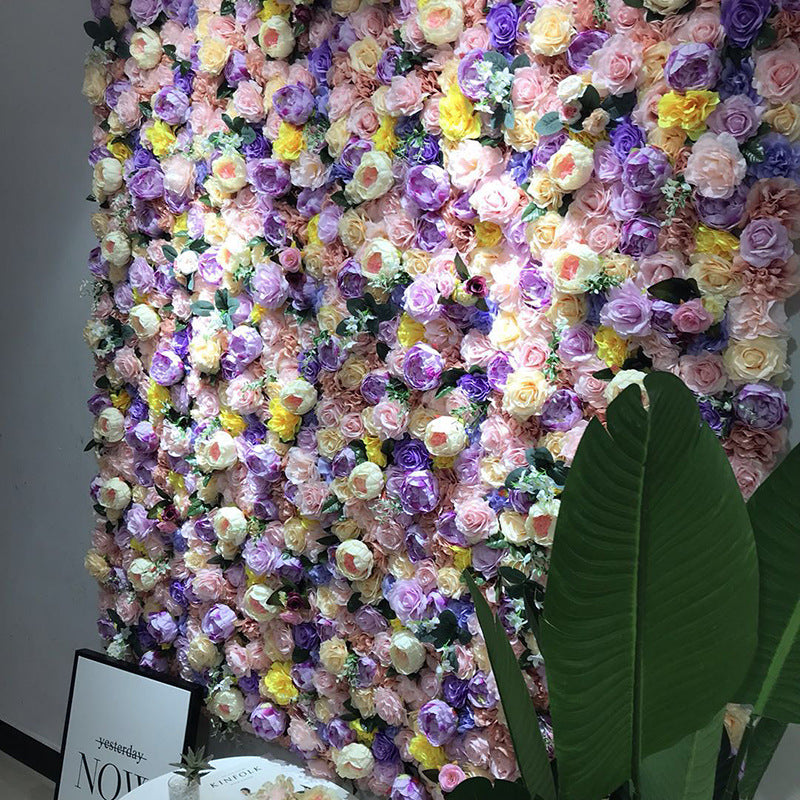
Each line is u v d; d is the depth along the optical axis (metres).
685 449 0.97
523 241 1.55
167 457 2.23
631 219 1.41
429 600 1.69
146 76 2.17
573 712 1.05
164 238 2.20
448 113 1.60
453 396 1.62
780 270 1.29
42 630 2.83
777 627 1.08
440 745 1.70
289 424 1.94
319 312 1.86
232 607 2.13
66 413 2.66
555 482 1.51
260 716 2.04
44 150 2.62
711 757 1.09
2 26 2.70
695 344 1.38
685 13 1.36
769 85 1.27
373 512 1.77
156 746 2.24
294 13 1.86
